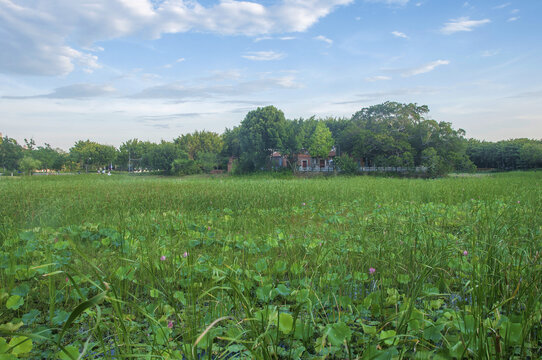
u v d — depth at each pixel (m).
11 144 72.88
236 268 3.40
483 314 2.37
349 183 17.67
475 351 1.97
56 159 79.44
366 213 7.71
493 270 3.09
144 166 73.12
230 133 61.59
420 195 11.62
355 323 2.73
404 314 2.38
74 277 3.41
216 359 2.13
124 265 3.46
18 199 10.30
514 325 2.10
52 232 5.41
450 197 10.48
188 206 9.36
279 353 2.26
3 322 2.83
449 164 41.38
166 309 2.78
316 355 2.32
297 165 52.50
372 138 43.28
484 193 11.47
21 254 4.08
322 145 47.00
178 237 4.79
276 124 47.19
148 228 5.25
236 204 9.31
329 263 3.78
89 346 2.03
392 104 45.34
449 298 3.16
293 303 3.13
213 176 51.75
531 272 2.88
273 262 4.00
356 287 3.44
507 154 62.50
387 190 13.02
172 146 64.56
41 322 2.83
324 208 8.84
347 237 4.86
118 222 6.34
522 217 5.34
